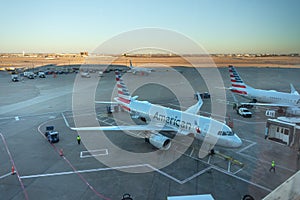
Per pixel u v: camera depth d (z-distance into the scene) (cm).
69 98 6750
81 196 2172
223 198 2112
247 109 5066
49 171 2633
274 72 13200
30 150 3198
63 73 13862
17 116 4925
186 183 2377
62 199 2127
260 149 3156
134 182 2408
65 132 3922
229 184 2341
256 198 2097
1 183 2388
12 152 3130
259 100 5406
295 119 4100
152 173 2588
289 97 4981
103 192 2236
